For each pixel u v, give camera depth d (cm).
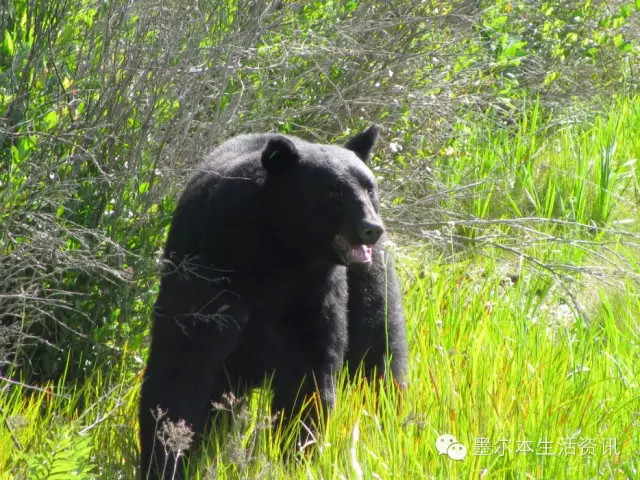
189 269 873
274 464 849
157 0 1127
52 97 1076
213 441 912
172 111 1116
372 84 1453
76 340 1035
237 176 915
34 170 1025
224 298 884
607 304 1213
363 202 902
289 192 902
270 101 1333
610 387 1020
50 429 866
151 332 911
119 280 1037
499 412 922
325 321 930
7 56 1072
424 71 1545
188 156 1092
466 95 1537
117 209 1050
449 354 1042
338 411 935
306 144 952
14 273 949
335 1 1459
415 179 1435
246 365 960
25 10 1108
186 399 861
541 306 1341
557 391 976
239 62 1190
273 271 906
